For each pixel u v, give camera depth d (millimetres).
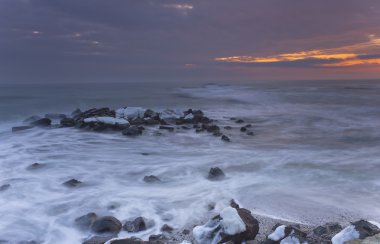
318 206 7309
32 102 34344
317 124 21875
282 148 14148
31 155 12633
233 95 48875
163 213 7121
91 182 9398
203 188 8742
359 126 20703
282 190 8453
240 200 7773
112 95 48156
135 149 14023
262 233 5809
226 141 15734
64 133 17438
